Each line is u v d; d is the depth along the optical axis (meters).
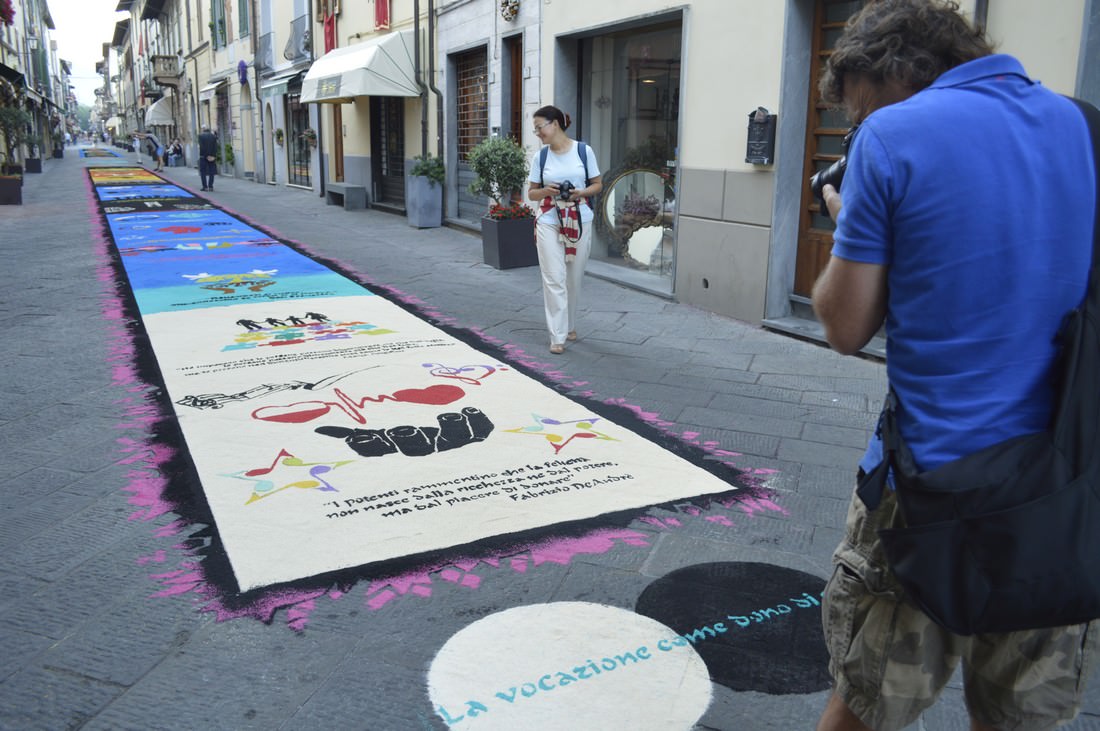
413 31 13.95
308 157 22.08
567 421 4.57
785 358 6.02
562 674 2.43
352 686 2.37
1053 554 1.32
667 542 3.23
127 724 2.21
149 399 4.88
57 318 6.99
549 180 5.83
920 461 1.43
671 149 8.55
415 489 3.67
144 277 8.95
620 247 9.58
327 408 4.73
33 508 3.47
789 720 2.27
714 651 2.55
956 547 1.35
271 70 24.09
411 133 14.60
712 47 7.25
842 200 1.51
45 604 2.77
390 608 2.75
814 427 4.58
